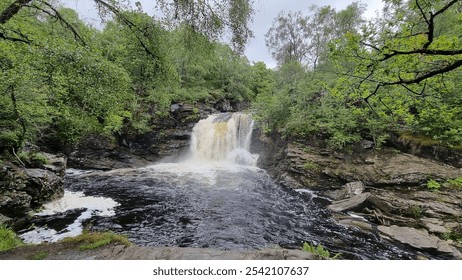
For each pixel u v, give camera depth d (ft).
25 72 21.76
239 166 66.08
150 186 48.03
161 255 14.48
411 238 27.71
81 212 34.17
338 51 16.89
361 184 42.88
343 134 49.93
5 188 29.91
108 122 56.08
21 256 14.69
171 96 77.71
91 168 62.18
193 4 21.30
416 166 40.63
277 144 62.44
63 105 33.88
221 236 28.76
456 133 38.42
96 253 14.89
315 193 46.42
